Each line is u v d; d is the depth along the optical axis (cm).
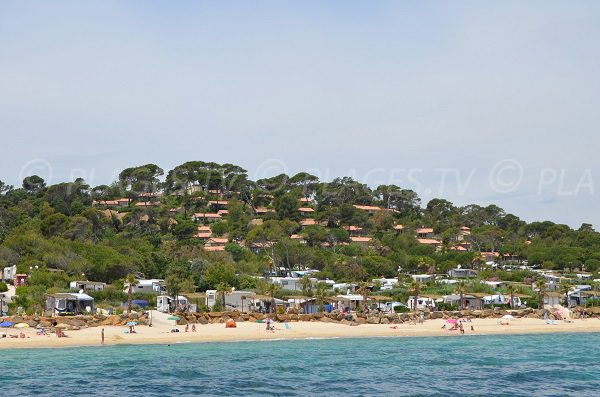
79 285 13375
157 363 7912
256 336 10556
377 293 15600
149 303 13188
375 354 8875
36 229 18875
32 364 7788
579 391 6556
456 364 8069
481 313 13850
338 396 6181
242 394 6234
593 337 11362
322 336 10831
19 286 13262
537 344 10238
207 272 15538
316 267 19775
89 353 8681
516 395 6347
